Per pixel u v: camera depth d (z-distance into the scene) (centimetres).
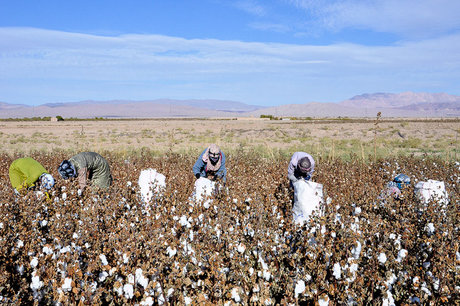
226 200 505
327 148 2475
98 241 386
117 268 327
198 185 589
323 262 345
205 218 434
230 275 333
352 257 349
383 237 400
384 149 2314
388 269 358
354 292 306
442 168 1003
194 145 2773
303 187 520
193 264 354
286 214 495
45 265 331
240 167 986
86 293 288
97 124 6831
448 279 319
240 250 346
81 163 627
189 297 294
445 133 3788
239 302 304
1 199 495
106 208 489
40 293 303
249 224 415
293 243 394
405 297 332
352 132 4256
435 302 304
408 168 1025
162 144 2923
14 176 645
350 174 882
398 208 530
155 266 323
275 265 363
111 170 942
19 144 2897
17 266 332
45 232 461
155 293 302
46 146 2691
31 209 458
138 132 4494
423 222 466
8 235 378
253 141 3303
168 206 489
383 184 774
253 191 595
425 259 373
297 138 3525
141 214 481
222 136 4019
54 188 596
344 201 552
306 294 302
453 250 360
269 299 297
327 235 379
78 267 304
